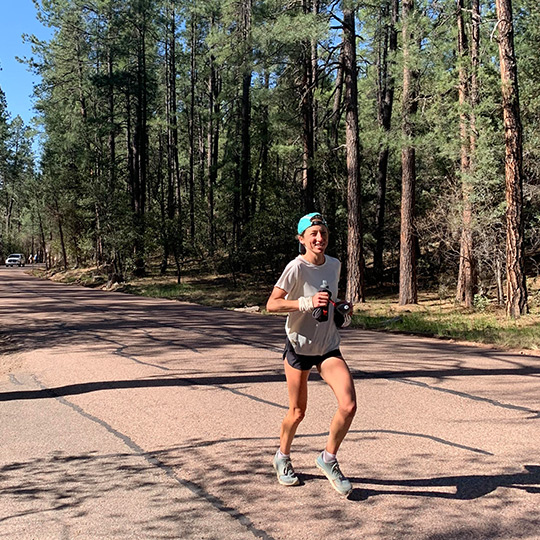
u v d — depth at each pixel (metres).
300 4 21.23
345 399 3.73
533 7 18.70
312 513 3.67
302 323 3.83
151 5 37.44
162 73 51.66
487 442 5.00
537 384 7.21
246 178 33.19
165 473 4.48
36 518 3.76
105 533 3.50
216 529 3.50
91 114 45.56
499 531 3.37
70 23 38.53
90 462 4.80
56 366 9.17
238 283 29.56
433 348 10.60
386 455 4.70
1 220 94.94
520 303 15.59
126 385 7.61
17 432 5.72
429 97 19.31
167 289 29.31
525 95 18.28
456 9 18.78
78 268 48.28
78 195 42.84
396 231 28.61
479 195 18.17
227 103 39.53
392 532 3.38
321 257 3.94
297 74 24.83
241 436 5.32
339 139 32.06
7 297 24.78
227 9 24.84
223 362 9.12
